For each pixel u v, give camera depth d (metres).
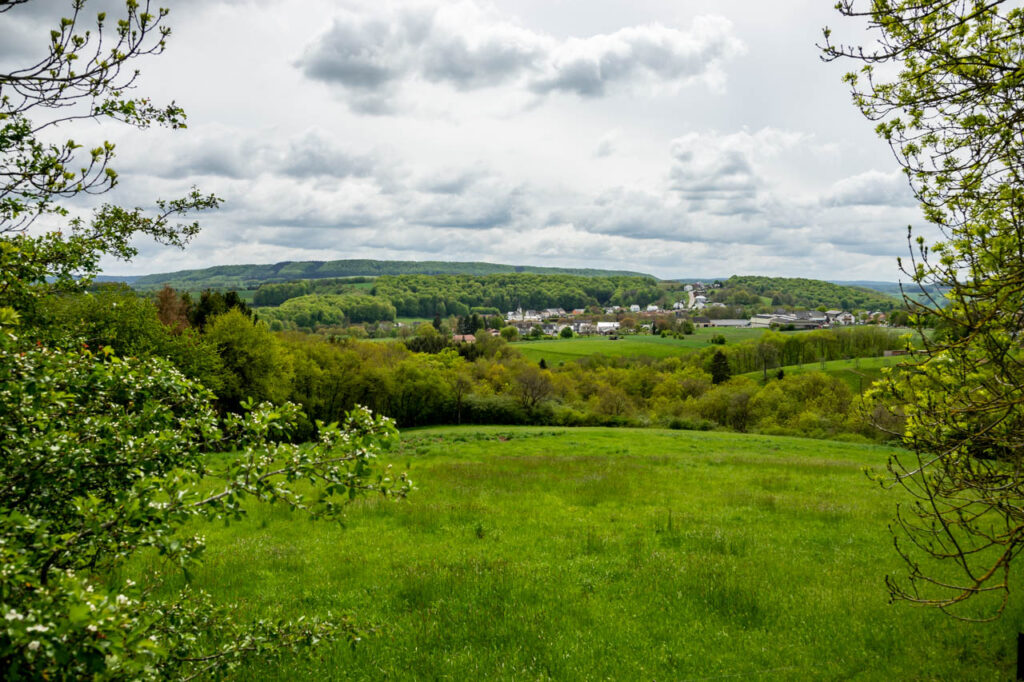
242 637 6.30
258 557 15.48
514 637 11.05
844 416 73.31
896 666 10.00
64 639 3.28
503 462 32.78
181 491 5.30
